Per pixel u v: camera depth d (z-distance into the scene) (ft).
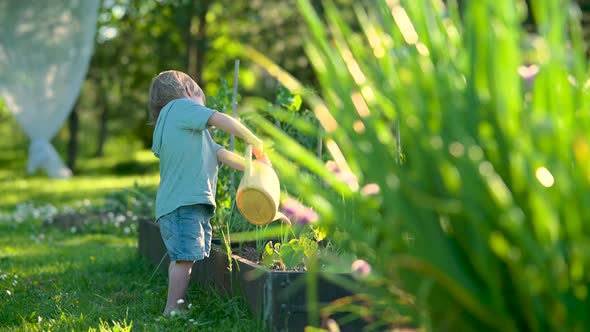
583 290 5.79
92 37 45.11
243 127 12.81
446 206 5.90
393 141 6.88
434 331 6.42
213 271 14.71
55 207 41.32
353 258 8.52
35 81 44.70
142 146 114.73
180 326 12.16
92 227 31.14
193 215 13.21
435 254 6.05
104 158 101.14
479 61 6.10
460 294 5.93
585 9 49.26
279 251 13.42
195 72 62.80
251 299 12.10
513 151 5.86
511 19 6.09
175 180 13.23
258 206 11.59
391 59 6.75
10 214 37.73
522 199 5.88
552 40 6.07
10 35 43.37
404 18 6.51
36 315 13.65
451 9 6.85
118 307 14.07
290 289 10.97
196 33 64.85
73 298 15.15
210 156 13.62
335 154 7.39
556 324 5.72
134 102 83.97
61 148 108.37
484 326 6.24
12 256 23.13
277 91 18.42
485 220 5.84
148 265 19.70
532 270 5.65
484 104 6.10
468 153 5.83
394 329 7.40
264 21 58.08
